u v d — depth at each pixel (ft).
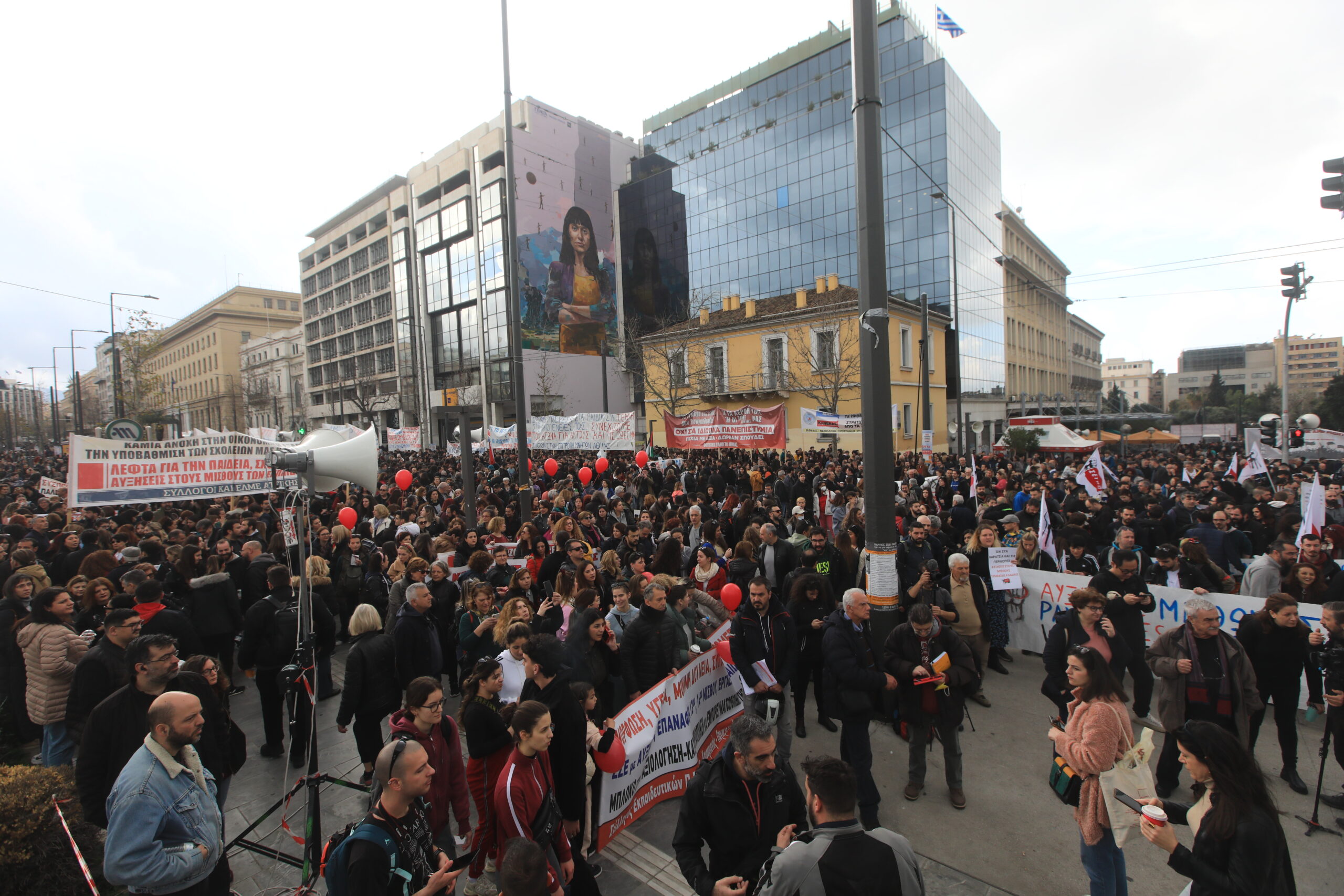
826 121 158.40
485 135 177.88
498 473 68.39
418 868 9.36
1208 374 445.78
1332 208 31.40
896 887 7.34
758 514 32.42
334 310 245.65
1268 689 16.52
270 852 13.21
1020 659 25.80
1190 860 8.86
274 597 19.66
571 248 187.32
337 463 16.87
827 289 117.70
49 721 15.97
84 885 12.99
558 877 11.07
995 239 167.94
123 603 17.52
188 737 10.16
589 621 17.26
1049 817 15.31
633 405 189.88
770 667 17.16
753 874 9.58
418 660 17.46
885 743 19.40
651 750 15.65
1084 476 41.47
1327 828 14.67
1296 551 21.76
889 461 17.99
